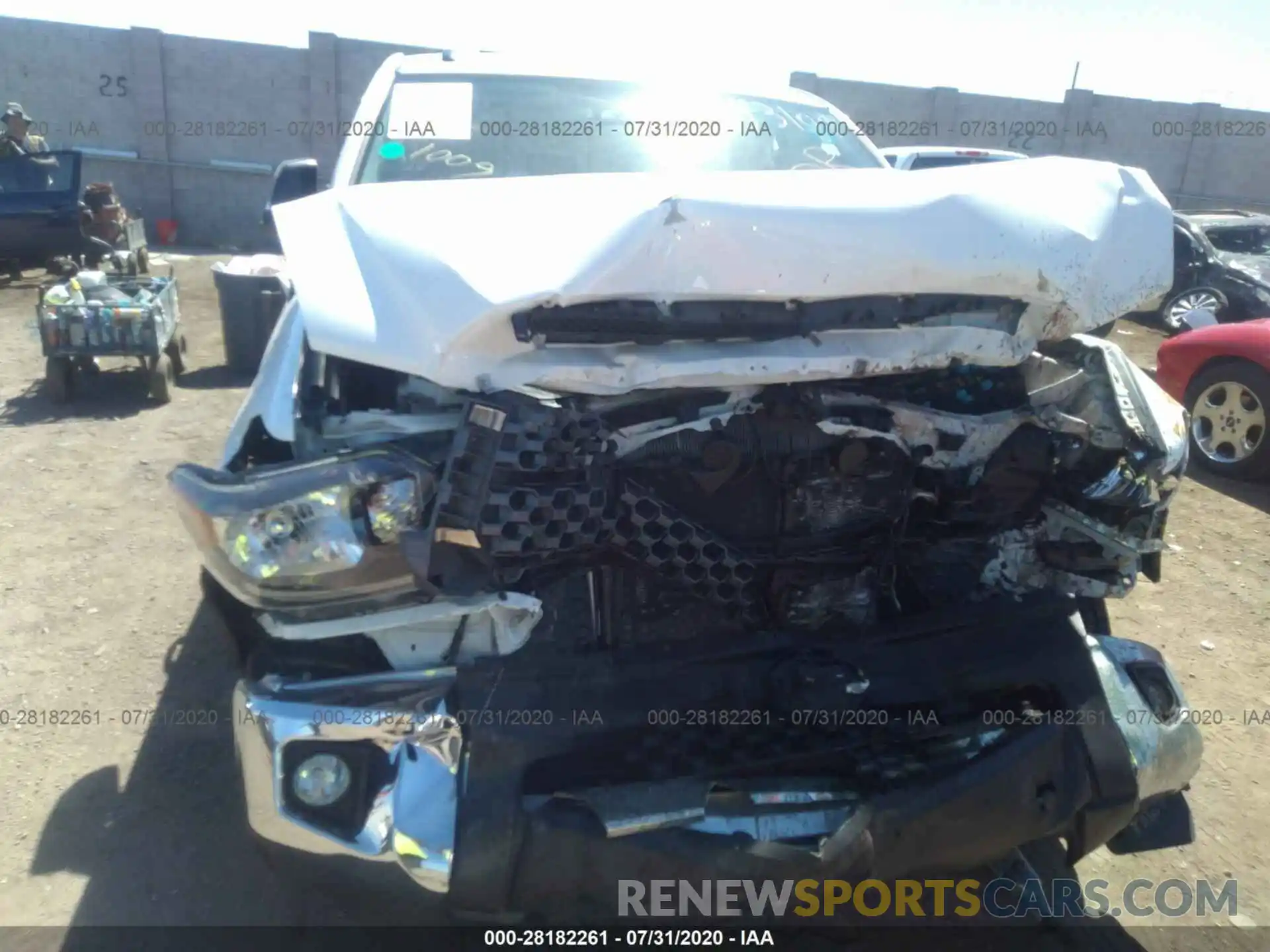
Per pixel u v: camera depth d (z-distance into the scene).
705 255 1.92
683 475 2.16
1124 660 2.35
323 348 1.96
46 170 11.16
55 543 4.45
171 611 3.88
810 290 1.98
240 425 2.28
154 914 2.46
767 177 2.13
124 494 5.07
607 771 1.97
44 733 3.13
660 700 2.02
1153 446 2.34
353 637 2.02
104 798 2.86
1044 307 2.21
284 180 3.59
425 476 1.88
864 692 2.09
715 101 3.65
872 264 2.00
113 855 2.64
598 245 1.88
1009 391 2.49
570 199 2.02
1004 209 2.15
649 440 2.09
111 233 11.48
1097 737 2.18
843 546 2.31
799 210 1.97
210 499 1.86
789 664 2.11
